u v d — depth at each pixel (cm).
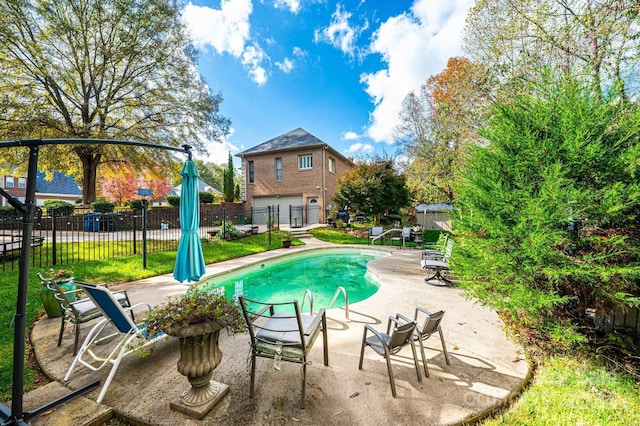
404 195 1719
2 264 713
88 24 1263
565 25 545
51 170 1691
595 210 293
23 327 208
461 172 418
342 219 1820
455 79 1014
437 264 629
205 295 240
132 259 827
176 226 1784
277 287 733
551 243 310
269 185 2100
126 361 299
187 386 256
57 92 1330
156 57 1384
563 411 226
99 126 1396
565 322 318
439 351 318
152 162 1591
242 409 226
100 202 1517
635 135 298
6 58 1128
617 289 298
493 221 351
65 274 429
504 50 671
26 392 252
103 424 221
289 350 238
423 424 209
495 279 345
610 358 298
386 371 278
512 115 359
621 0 457
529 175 344
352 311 449
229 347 331
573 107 312
